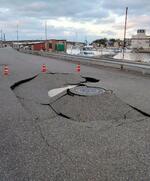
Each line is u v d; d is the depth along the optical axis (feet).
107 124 21.85
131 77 55.67
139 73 63.46
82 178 12.71
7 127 20.74
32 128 20.51
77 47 353.10
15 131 19.76
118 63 72.59
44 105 29.35
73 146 16.76
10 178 12.74
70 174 13.10
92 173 13.21
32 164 14.21
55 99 31.58
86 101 27.37
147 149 16.33
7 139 18.07
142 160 14.74
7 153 15.67
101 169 13.64
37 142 17.48
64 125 21.43
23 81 49.34
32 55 175.83
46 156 15.25
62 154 15.53
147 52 343.05
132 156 15.26
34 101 31.37
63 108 27.04
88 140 17.88
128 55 251.39
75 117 24.11
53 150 16.14
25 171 13.43
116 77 55.57
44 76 53.93
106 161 14.57
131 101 30.35
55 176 12.91
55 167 13.85
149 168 13.78
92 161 14.57
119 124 21.89
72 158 14.97
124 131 19.93
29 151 15.97
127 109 26.30
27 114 24.81
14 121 22.40
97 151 15.96
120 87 41.45
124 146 16.80
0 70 69.15
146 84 45.06
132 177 12.83
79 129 20.38
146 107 27.48
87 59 97.50
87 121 22.97
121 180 12.55
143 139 18.12
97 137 18.51
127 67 72.33
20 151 15.98
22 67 79.20
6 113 25.03
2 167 13.87
